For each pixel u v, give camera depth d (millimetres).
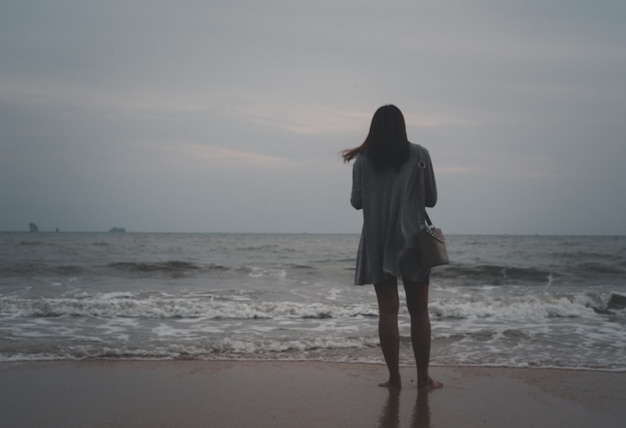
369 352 4855
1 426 2838
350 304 8609
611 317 7551
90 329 6191
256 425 2873
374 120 3395
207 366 4273
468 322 7059
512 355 4812
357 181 3449
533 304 8180
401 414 3062
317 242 46062
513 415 3051
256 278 13289
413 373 4078
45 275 13391
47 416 3012
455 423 2916
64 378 3865
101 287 11062
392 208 3312
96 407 3182
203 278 13273
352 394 3463
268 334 5980
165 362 4410
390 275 3352
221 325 6648
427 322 3537
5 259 18359
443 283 12992
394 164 3336
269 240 52281
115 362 4398
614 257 22438
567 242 49094
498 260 21016
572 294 8930
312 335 5906
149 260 19234
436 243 3271
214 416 3020
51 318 6949
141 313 7379
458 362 4523
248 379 3867
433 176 3428
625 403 3303
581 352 4961
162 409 3148
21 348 4805
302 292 10391
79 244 30250
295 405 3229
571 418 3002
